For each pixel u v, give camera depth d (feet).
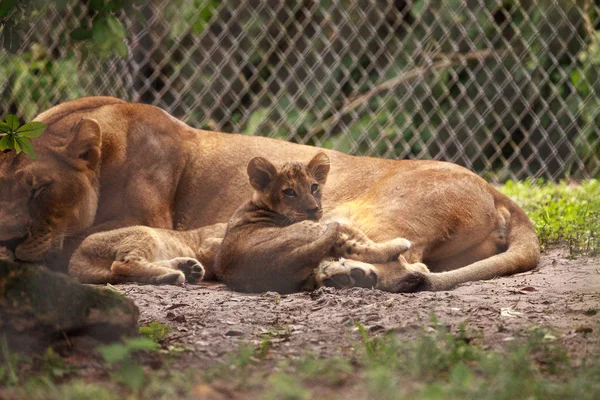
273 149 38.01
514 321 23.85
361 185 35.94
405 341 21.75
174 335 22.95
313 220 31.55
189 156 37.45
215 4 67.67
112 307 20.48
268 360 20.38
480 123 62.80
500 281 30.99
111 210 35.58
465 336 21.50
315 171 32.91
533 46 67.05
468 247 34.58
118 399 17.07
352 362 20.02
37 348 19.84
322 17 70.38
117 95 57.72
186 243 35.04
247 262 30.53
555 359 19.77
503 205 35.35
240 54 69.36
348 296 27.73
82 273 33.14
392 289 29.71
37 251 32.24
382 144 67.00
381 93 69.97
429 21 68.85
